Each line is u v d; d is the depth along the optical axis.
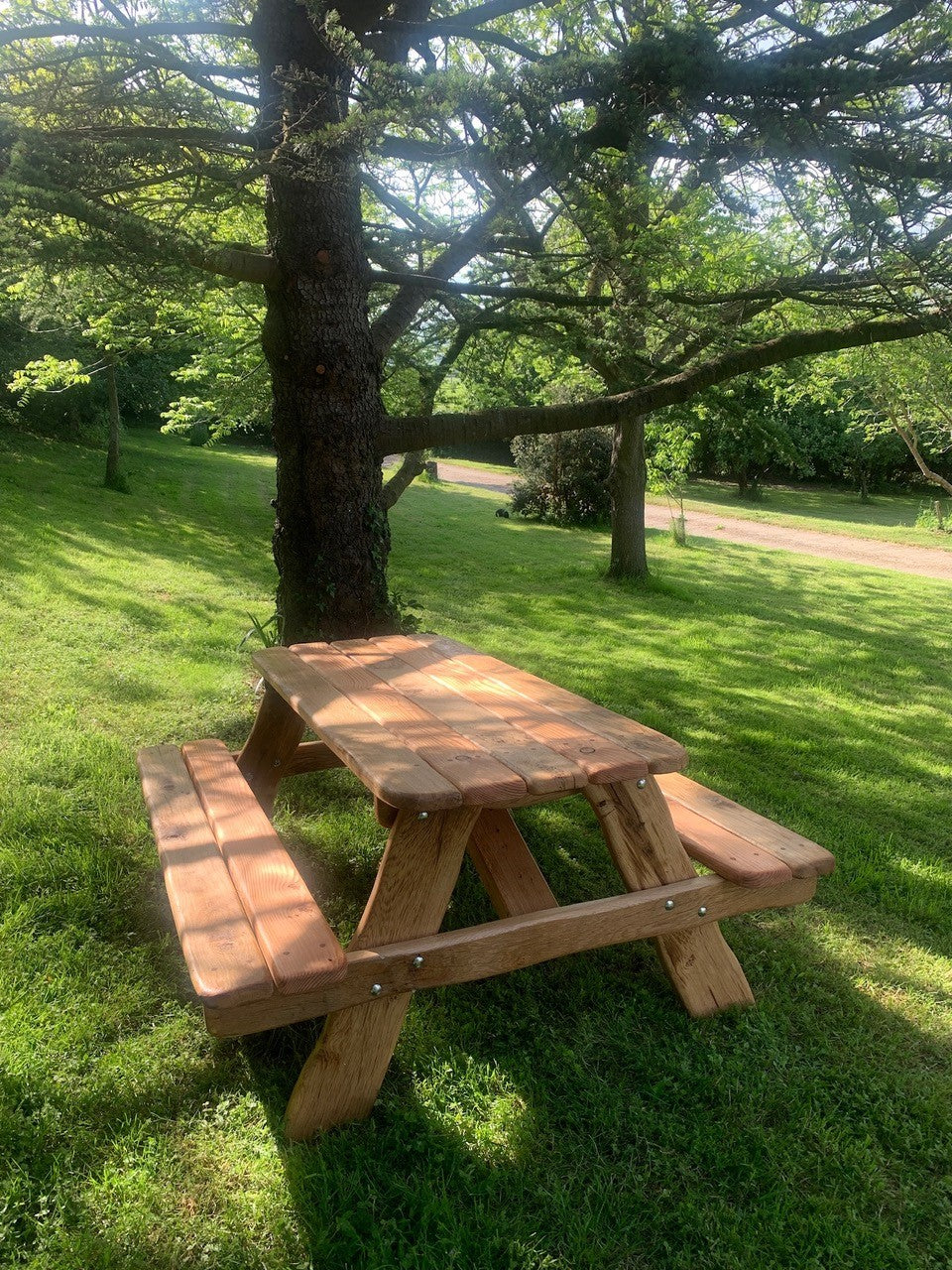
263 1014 1.85
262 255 3.78
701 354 5.61
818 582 14.16
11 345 15.75
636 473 11.55
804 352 4.46
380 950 1.99
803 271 4.34
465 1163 1.94
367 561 4.23
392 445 4.23
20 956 2.53
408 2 3.75
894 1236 1.82
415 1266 1.67
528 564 13.20
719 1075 2.25
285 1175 1.87
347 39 2.67
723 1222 1.82
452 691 2.78
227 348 8.34
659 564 14.82
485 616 8.96
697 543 18.58
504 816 2.59
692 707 6.06
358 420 4.06
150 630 6.55
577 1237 1.75
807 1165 2.00
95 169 2.72
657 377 4.66
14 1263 1.65
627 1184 1.91
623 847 2.36
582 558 14.18
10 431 18.75
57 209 2.48
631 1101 2.15
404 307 4.53
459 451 42.06
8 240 2.56
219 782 2.77
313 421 4.00
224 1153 1.93
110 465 15.24
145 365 23.80
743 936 2.99
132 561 9.52
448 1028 2.38
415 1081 2.17
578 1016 2.46
